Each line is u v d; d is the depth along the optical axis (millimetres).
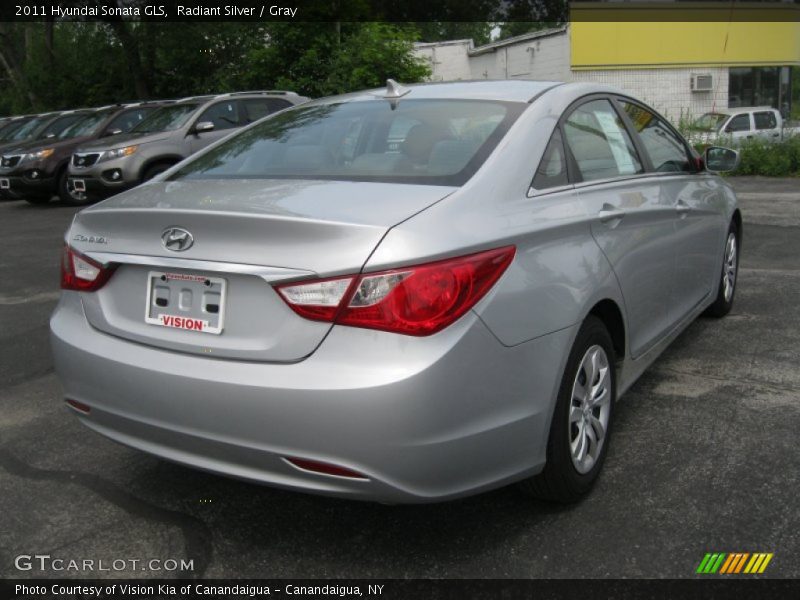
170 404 2561
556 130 3207
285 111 3873
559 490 2893
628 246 3371
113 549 2824
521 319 2564
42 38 31688
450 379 2342
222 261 2500
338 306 2334
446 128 3111
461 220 2520
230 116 13906
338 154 3133
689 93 25094
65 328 2908
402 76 18125
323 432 2330
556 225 2844
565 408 2814
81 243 2902
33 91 31250
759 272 6957
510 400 2543
